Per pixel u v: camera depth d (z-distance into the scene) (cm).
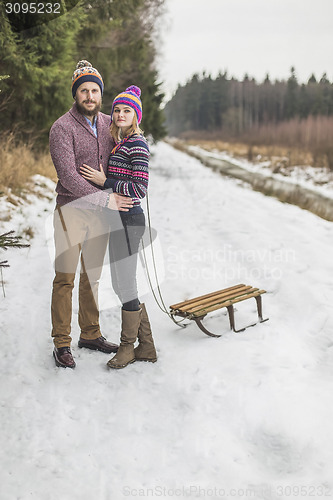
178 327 394
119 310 421
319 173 1555
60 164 300
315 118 2523
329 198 1116
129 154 307
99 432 262
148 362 333
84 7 997
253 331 377
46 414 277
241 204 968
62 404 286
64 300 326
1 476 232
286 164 1800
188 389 298
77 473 233
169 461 239
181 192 1143
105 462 240
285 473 232
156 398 293
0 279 466
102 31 1116
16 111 881
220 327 392
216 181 1427
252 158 2252
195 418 270
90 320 349
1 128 861
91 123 315
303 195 1120
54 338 331
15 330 374
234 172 1728
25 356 338
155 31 1405
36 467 238
